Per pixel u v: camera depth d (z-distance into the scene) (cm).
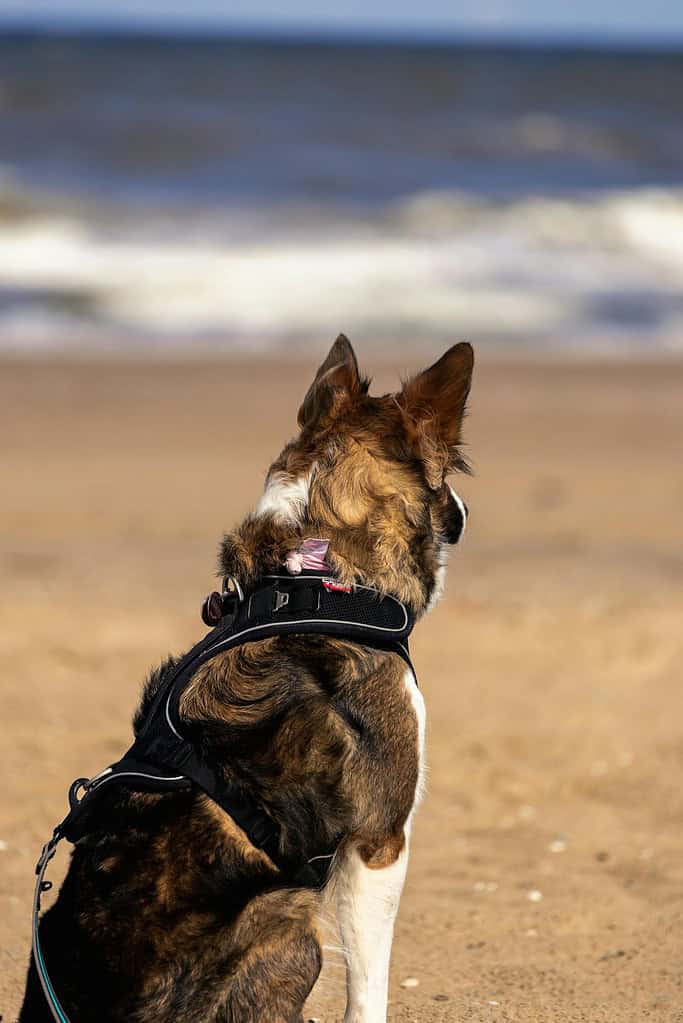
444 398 491
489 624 1095
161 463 1836
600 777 852
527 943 609
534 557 1312
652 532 1498
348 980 438
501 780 845
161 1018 391
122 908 397
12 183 3938
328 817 426
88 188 4006
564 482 1777
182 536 1441
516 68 10738
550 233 3909
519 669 1018
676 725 921
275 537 465
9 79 7281
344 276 3291
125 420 2088
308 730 427
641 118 7000
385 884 430
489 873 705
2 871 671
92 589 1158
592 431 2111
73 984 396
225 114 6188
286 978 406
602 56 14688
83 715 899
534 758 877
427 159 5238
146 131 5309
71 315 2817
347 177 4572
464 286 3300
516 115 6869
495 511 1606
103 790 423
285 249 3494
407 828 441
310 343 2734
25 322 2747
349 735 431
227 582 481
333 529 465
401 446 479
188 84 7756
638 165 5462
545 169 5191
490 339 2847
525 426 2130
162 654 1012
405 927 627
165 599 1138
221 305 2973
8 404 2145
